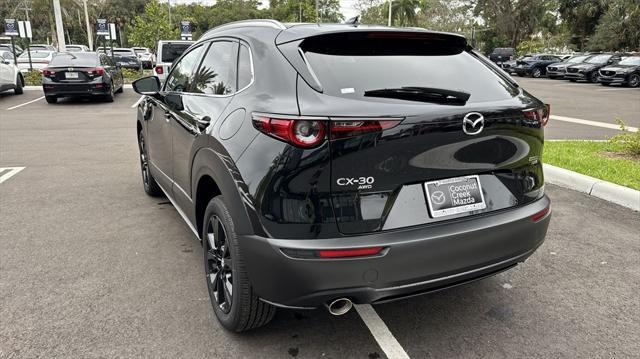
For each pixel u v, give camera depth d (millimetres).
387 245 2391
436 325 3098
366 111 2352
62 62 14484
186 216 3844
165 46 14953
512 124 2725
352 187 2373
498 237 2684
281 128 2357
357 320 3145
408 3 56031
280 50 2754
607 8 41781
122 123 11305
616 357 2789
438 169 2535
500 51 40531
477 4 56031
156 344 2852
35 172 6746
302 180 2336
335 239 2365
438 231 2510
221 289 3033
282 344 2885
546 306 3330
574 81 28391
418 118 2412
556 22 57031
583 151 7473
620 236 4508
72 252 4094
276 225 2391
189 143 3402
